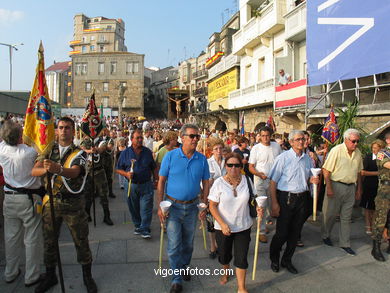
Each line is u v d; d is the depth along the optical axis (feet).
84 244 11.22
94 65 183.93
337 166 15.26
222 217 11.16
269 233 17.98
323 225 16.24
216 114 83.35
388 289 11.69
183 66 171.12
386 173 14.44
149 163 17.02
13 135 10.78
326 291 11.53
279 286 11.88
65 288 11.32
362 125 29.81
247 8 63.10
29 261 11.24
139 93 183.42
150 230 17.65
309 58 30.32
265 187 17.83
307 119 38.55
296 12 43.24
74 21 254.27
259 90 55.93
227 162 11.06
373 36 24.36
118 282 11.91
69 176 10.40
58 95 228.84
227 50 96.94
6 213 11.23
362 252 15.21
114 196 27.25
